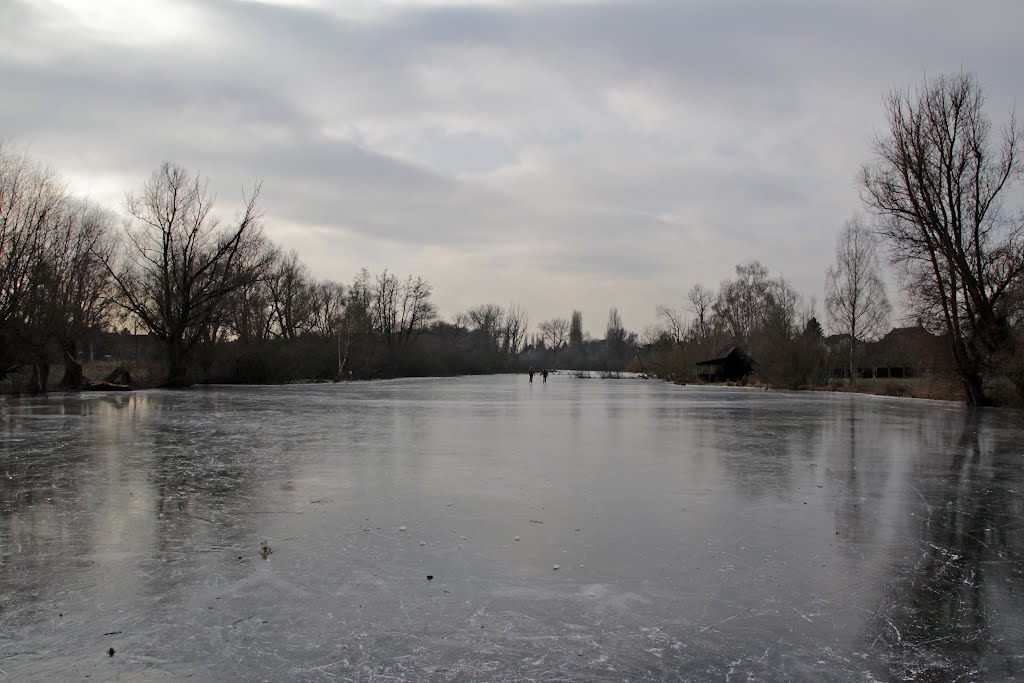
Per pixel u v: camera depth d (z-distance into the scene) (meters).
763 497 11.01
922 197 34.12
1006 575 7.32
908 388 44.44
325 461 14.43
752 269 94.19
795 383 57.16
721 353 77.38
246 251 52.41
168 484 11.83
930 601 6.56
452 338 132.75
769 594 6.70
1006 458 15.64
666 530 8.92
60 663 5.20
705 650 5.48
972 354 34.25
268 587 6.80
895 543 8.45
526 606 6.34
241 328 61.75
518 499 10.66
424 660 5.27
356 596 6.56
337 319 80.06
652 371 97.44
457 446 17.00
